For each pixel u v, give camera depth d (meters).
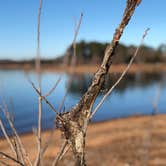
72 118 1.60
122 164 12.09
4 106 1.86
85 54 61.47
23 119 29.42
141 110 39.72
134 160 12.55
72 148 1.58
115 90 1.61
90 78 1.60
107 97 1.59
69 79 1.69
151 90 65.12
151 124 1.96
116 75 1.58
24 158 1.77
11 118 1.85
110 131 20.00
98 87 1.58
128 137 17.19
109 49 1.55
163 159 11.98
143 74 115.12
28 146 15.21
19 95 54.03
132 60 1.58
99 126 23.44
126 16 1.51
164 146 13.89
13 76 113.94
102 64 1.58
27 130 24.27
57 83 1.71
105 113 37.78
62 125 1.61
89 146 15.68
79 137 1.57
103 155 13.51
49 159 12.16
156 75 108.75
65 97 1.68
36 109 36.06
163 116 22.52
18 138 1.81
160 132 16.81
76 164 1.57
